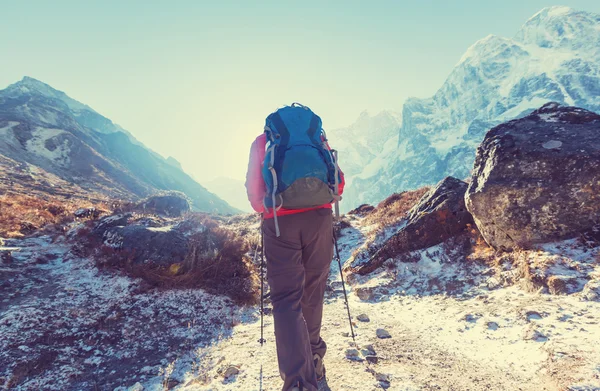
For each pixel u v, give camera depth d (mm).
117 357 4934
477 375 3789
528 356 3977
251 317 6875
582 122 8023
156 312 6391
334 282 9930
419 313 6434
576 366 3406
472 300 6363
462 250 8617
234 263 8812
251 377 3928
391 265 9398
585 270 5645
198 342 5562
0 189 39844
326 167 2832
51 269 7426
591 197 6633
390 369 3949
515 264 6812
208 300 7199
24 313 5434
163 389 3969
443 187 10711
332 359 4297
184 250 8180
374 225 16078
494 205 7504
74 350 4926
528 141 7715
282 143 2846
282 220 2838
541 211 6988
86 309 5984
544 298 5402
